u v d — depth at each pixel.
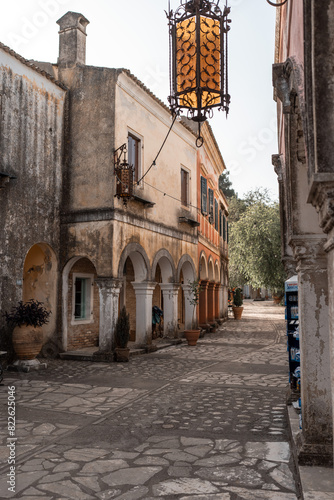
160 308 18.84
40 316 10.80
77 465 4.61
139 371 10.43
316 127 2.38
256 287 32.12
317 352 4.37
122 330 12.20
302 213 4.41
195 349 14.67
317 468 4.11
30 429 5.89
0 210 10.91
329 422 4.28
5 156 11.11
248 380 9.27
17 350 10.54
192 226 18.48
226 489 4.01
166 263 16.33
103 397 7.76
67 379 9.42
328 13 2.42
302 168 4.38
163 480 4.22
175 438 5.50
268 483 4.13
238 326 24.72
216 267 25.73
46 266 12.99
